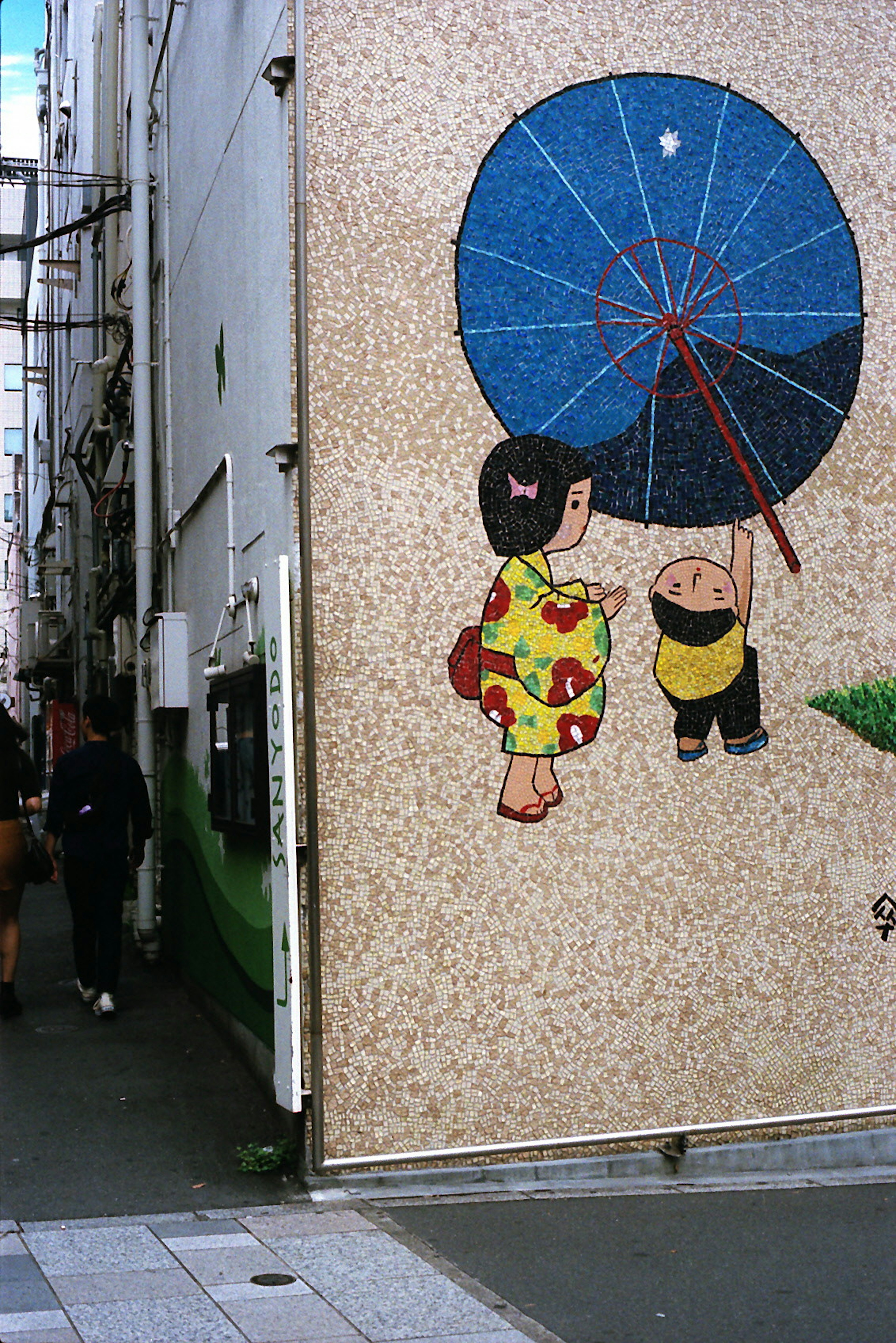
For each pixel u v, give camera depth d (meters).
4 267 53.72
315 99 6.11
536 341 6.38
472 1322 4.24
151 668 10.18
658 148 6.62
